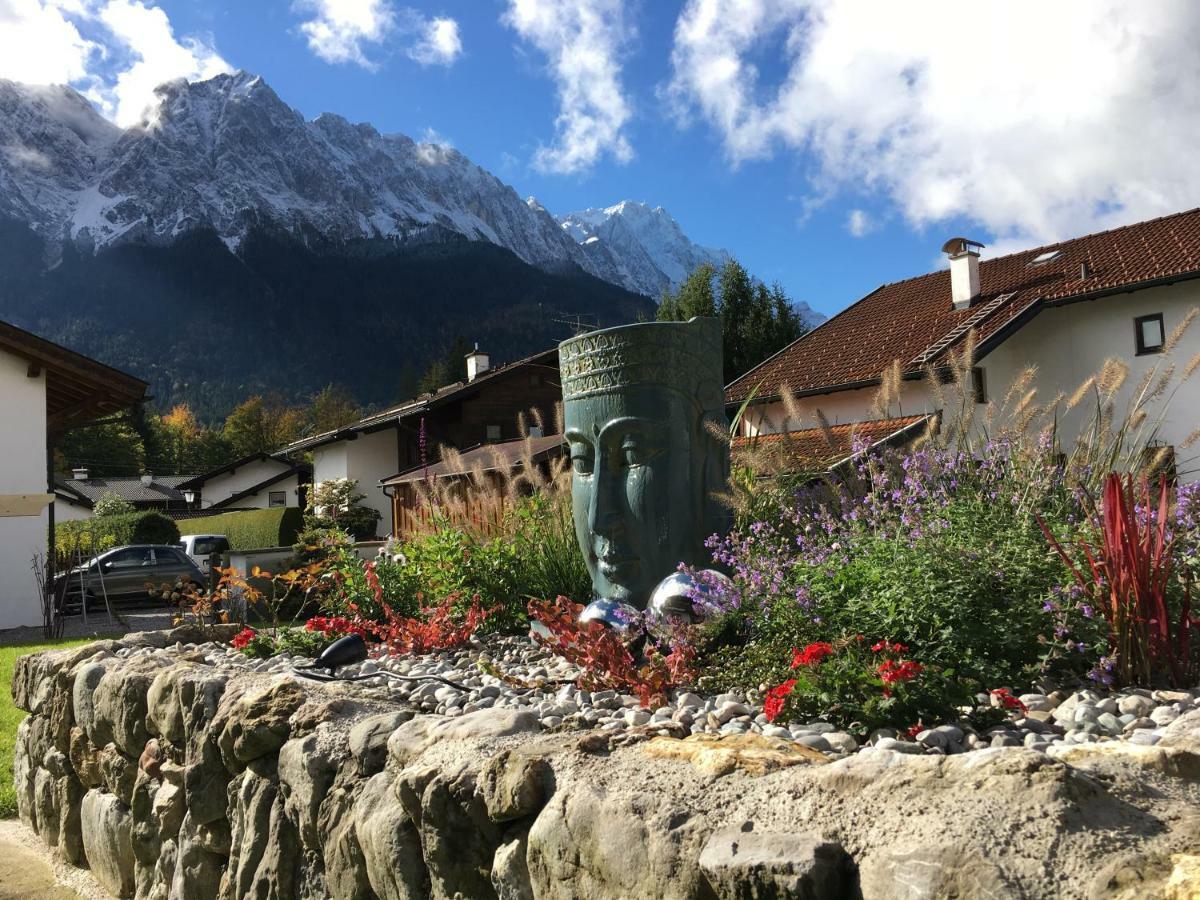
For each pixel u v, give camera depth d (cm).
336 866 299
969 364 539
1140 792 177
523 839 240
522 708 324
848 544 409
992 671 307
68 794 509
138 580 1953
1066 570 348
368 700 356
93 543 2041
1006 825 164
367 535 2873
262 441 9256
